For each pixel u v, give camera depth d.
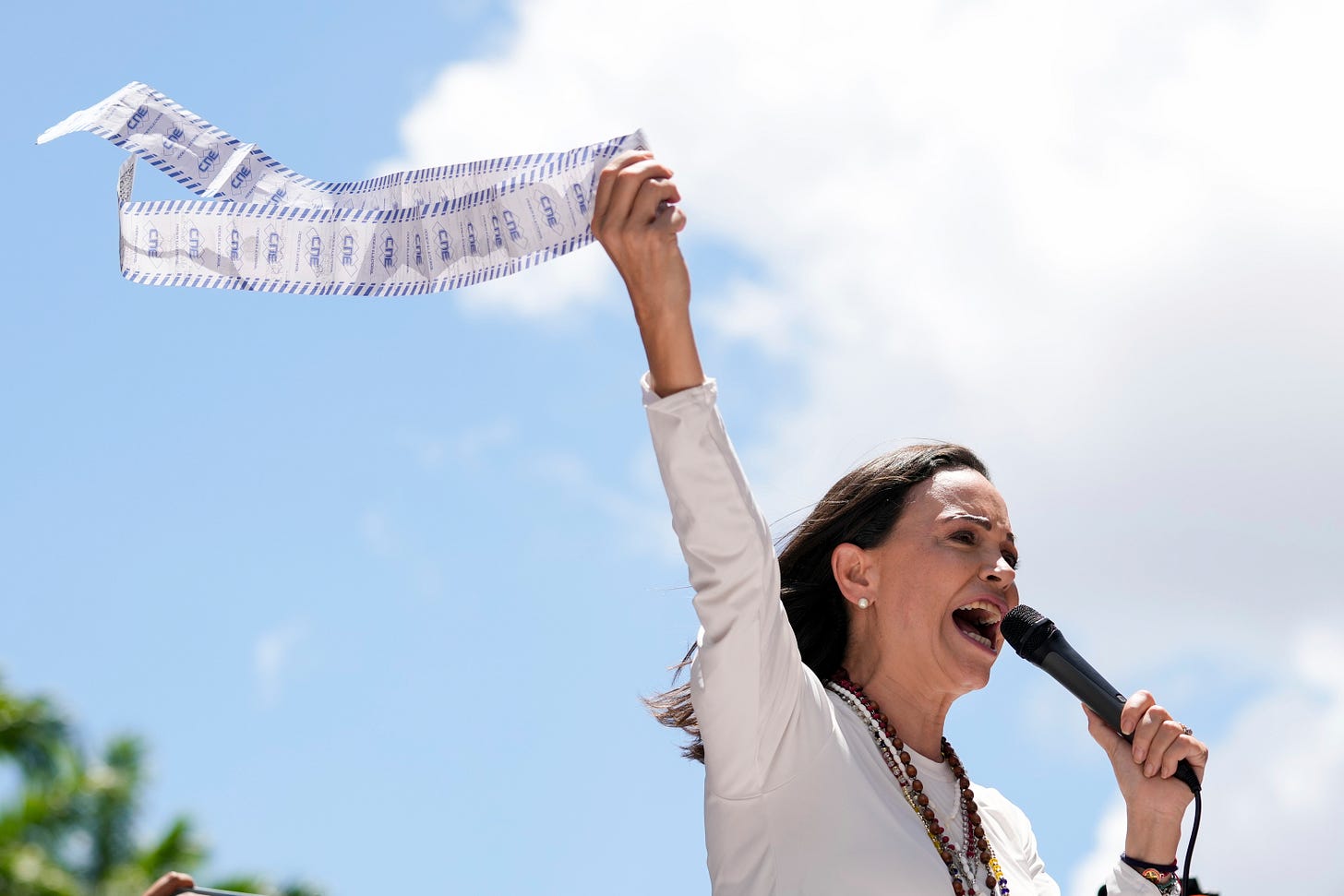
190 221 3.60
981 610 4.38
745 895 3.65
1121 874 4.22
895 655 4.20
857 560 4.29
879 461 4.43
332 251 3.62
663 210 3.48
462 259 3.59
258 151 3.67
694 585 3.60
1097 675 4.32
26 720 22.66
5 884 21.59
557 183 3.57
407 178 3.63
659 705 4.53
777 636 3.61
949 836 3.99
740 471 3.57
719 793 3.67
